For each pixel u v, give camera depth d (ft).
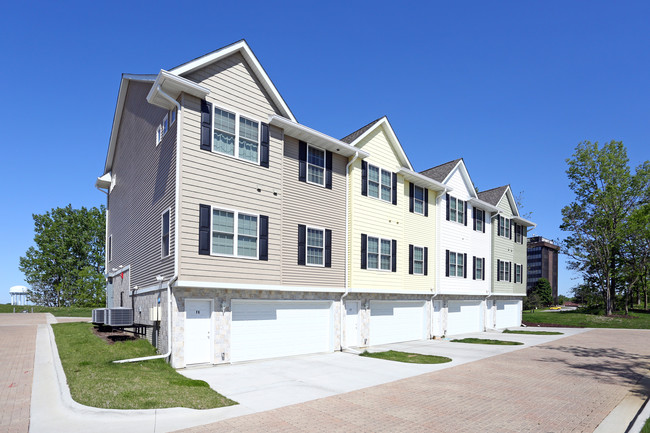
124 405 24.35
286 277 47.26
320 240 52.54
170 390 28.45
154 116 48.01
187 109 39.50
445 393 31.76
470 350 57.16
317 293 51.16
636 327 104.58
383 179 62.95
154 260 44.42
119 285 62.64
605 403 30.04
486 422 24.93
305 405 27.32
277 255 45.68
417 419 25.07
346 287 55.11
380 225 61.36
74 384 28.35
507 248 100.83
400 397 30.14
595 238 137.08
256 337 44.11
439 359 48.14
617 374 41.22
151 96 40.01
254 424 23.18
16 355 40.14
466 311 83.82
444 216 76.74
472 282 83.97
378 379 36.29
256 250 43.70
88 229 155.63
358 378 36.47
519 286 106.22
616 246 135.13
